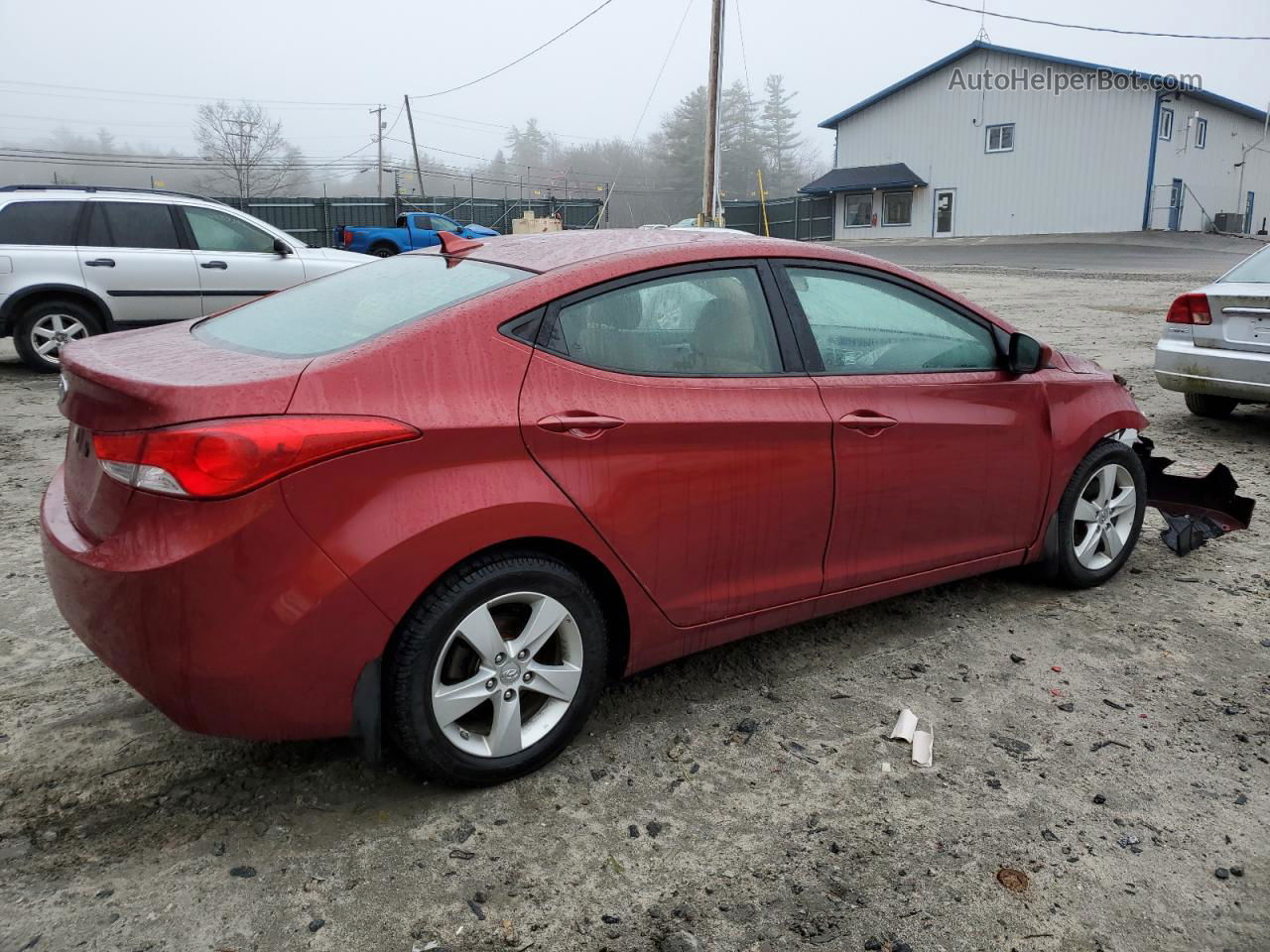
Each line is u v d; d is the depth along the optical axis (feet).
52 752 9.77
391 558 8.04
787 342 10.84
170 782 9.31
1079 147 134.92
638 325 9.78
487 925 7.59
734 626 10.68
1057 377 13.66
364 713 8.33
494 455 8.57
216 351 9.18
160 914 7.59
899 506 11.68
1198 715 10.98
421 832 8.67
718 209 94.63
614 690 11.37
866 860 8.45
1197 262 92.07
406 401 8.23
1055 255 105.09
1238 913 7.89
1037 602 14.16
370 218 128.67
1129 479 14.65
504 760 9.21
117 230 31.81
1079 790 9.52
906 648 12.60
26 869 8.05
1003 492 12.87
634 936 7.51
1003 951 7.43
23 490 18.83
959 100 143.54
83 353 9.20
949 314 12.50
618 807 9.11
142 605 7.59
